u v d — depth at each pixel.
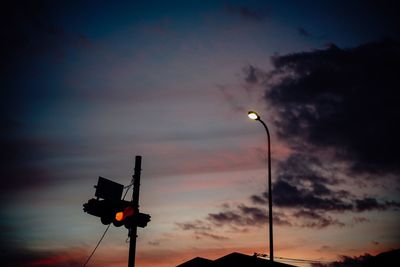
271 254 14.88
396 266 23.05
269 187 16.41
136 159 10.82
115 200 9.55
